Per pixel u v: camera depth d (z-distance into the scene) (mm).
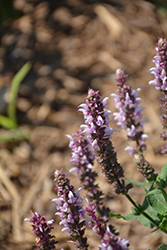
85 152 768
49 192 1143
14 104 1393
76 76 1531
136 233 984
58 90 1490
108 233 663
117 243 658
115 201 1049
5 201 1153
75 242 717
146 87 1412
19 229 1054
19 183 1216
